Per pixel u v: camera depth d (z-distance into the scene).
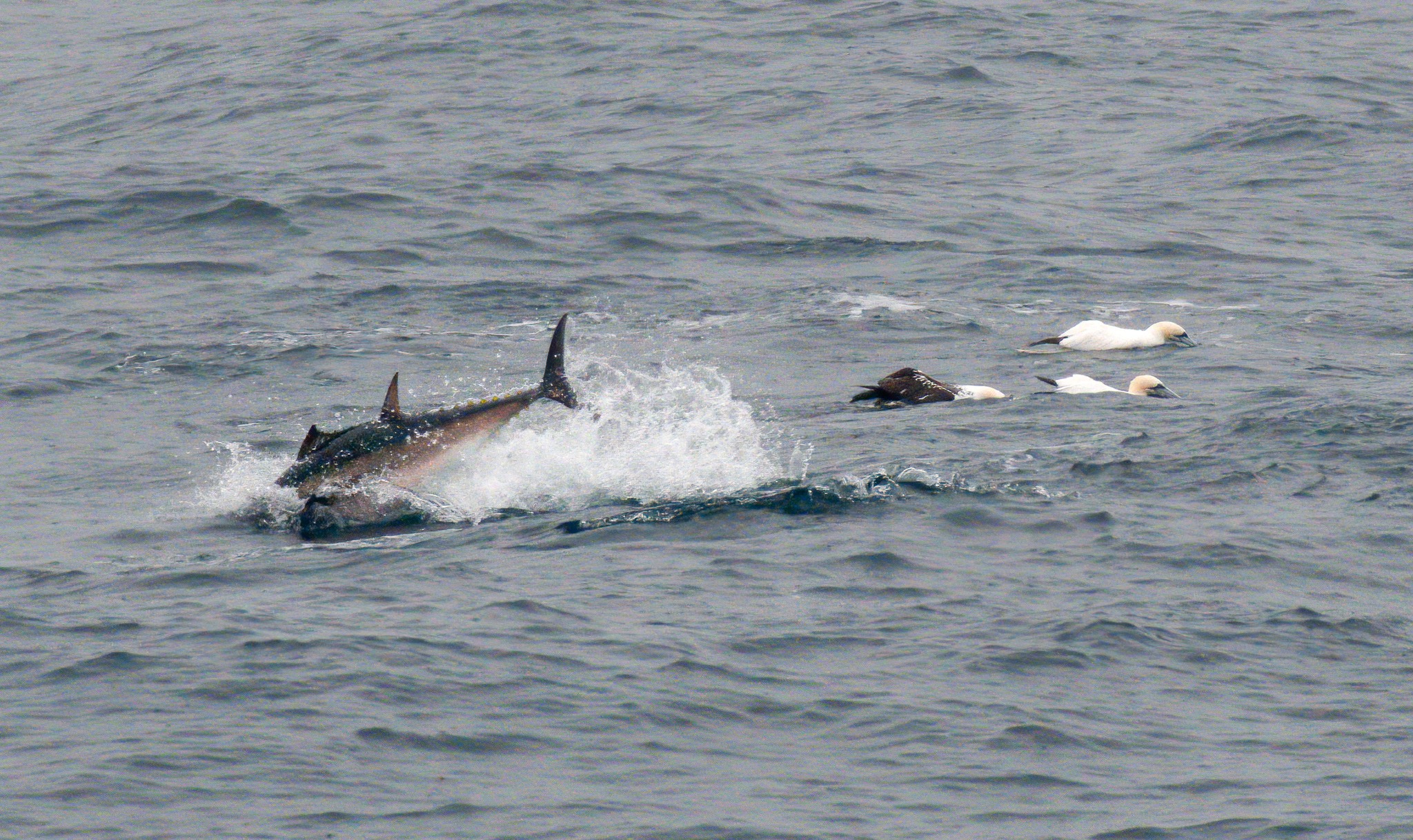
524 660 41.50
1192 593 46.47
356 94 162.38
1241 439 63.34
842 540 51.34
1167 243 111.94
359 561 51.06
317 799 34.38
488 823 33.56
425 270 106.25
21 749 36.50
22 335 90.25
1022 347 87.62
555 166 131.75
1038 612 45.00
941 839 33.22
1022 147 139.25
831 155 136.50
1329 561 49.09
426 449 58.81
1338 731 37.94
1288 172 131.00
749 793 35.03
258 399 77.75
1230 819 33.88
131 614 45.59
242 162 136.25
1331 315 93.06
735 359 84.69
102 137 152.12
